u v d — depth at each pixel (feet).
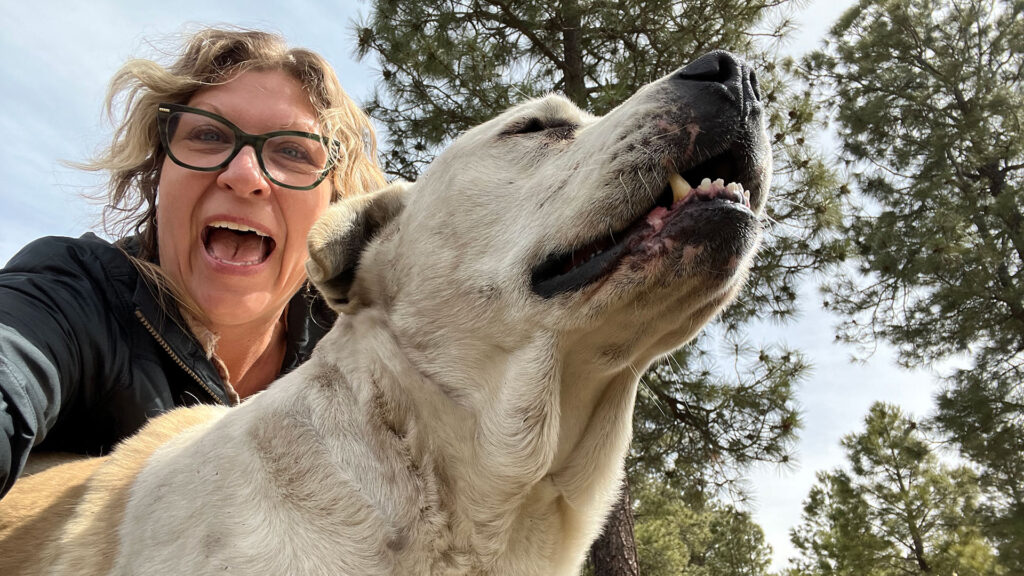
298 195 1.86
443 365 1.36
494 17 5.69
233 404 1.93
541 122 1.55
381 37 5.55
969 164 10.19
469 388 1.34
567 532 1.39
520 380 1.28
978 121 9.87
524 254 1.34
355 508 1.17
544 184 1.39
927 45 10.73
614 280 1.22
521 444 1.26
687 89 1.28
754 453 5.16
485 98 5.40
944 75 10.39
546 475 1.37
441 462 1.28
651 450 5.66
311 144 1.90
